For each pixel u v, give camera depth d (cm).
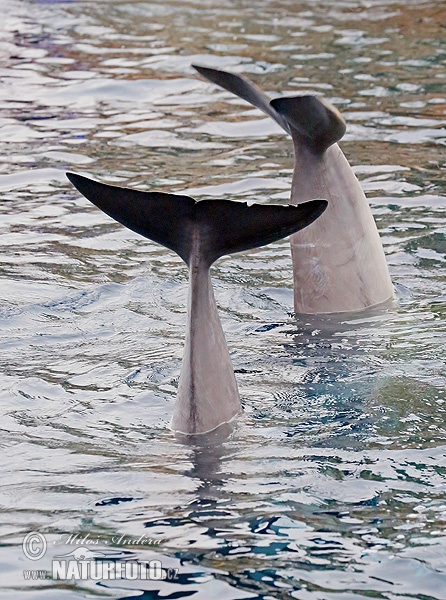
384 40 3097
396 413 1043
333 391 1099
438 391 1092
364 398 1079
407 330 1268
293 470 928
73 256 1587
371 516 848
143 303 1398
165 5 3803
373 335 1255
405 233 1639
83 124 2348
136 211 984
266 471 927
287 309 1370
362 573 768
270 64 2831
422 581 759
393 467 931
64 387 1132
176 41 3180
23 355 1225
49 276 1496
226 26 3388
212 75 1309
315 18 3484
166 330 1304
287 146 2173
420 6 3600
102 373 1168
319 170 1296
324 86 2592
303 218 958
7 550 801
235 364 1177
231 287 1454
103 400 1097
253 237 981
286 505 865
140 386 1131
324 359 1187
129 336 1285
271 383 1123
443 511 855
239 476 920
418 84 2608
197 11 3678
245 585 752
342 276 1330
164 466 941
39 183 1944
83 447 988
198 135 2262
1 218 1758
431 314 1322
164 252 1619
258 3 3803
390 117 2334
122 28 3400
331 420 1033
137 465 944
